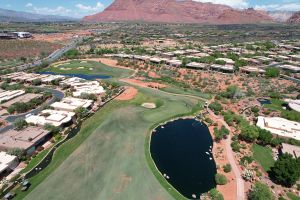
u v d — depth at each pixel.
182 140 106.38
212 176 84.12
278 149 98.00
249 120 121.44
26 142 96.19
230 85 170.12
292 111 127.94
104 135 106.94
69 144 100.75
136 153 94.62
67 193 74.44
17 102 135.75
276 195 73.94
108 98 148.38
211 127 116.88
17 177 80.88
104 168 85.62
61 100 140.88
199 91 162.38
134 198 72.88
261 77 187.12
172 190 76.56
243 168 86.12
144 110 132.88
